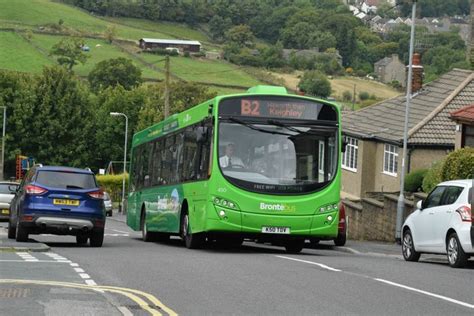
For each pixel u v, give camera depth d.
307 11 156.75
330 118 29.89
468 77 68.00
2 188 57.06
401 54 137.38
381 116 69.38
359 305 16.88
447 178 42.44
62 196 31.12
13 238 35.94
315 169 29.55
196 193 30.59
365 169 66.38
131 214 44.62
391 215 46.53
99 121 137.12
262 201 29.02
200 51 168.38
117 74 159.88
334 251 35.97
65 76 133.75
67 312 15.29
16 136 132.00
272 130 29.47
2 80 131.88
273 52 146.88
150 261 24.95
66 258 25.52
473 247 25.91
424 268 25.33
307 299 17.53
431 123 62.88
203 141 29.56
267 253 30.41
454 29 129.75
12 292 17.56
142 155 42.94
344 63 142.25
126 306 16.09
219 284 19.62
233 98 29.42
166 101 74.81
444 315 15.95
